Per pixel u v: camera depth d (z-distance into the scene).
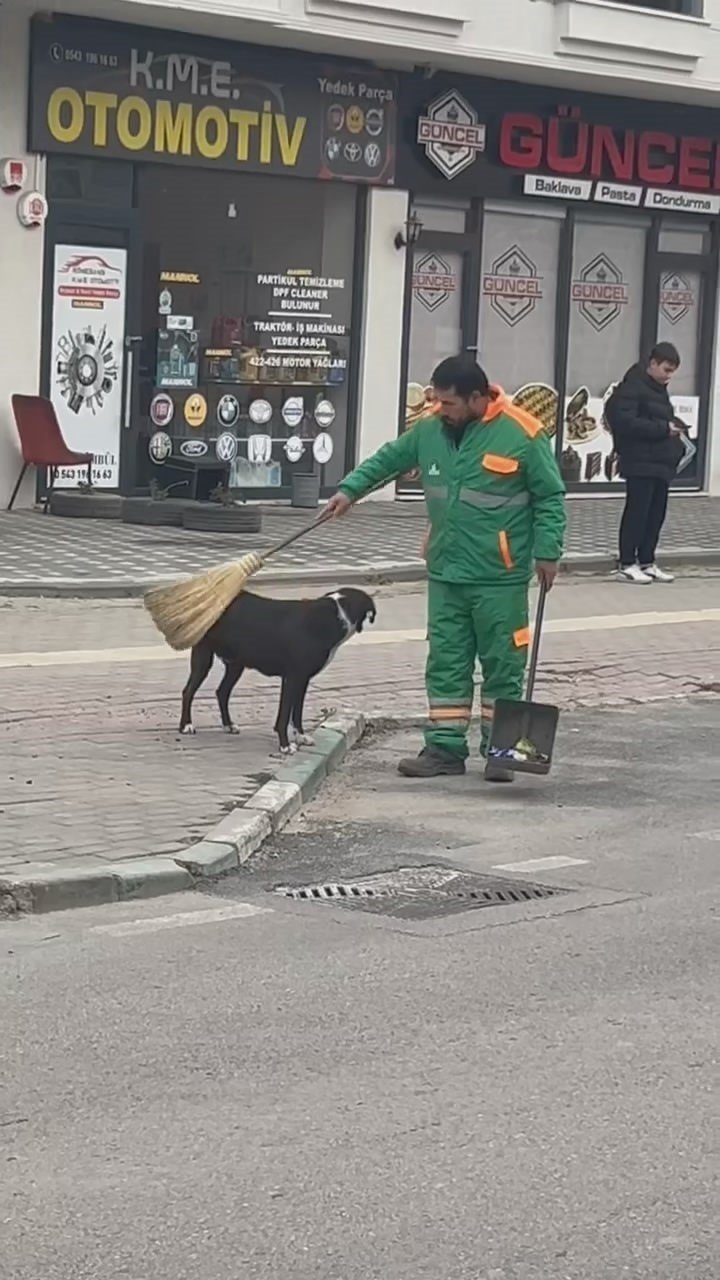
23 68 18.47
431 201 22.05
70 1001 5.99
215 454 20.59
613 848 8.27
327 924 6.98
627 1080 5.37
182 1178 4.62
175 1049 5.56
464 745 9.76
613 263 23.95
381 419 21.86
